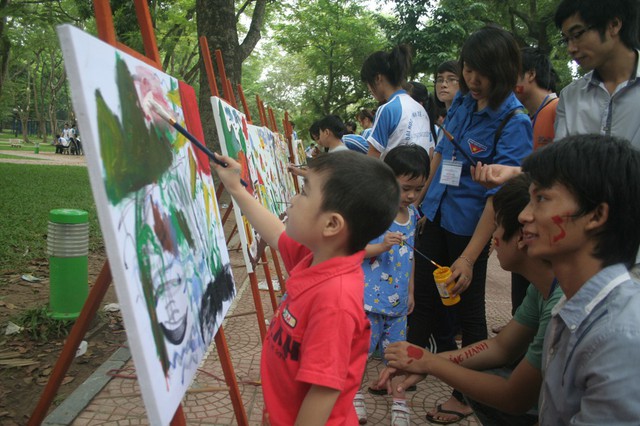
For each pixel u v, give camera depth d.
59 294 3.23
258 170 3.26
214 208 2.03
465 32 14.34
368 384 2.96
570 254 1.23
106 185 1.03
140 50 9.41
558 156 1.19
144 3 1.63
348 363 1.27
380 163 1.42
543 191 1.22
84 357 2.90
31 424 1.60
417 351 1.77
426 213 2.75
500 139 2.45
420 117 3.13
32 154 22.77
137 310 1.05
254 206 1.80
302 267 1.51
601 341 1.12
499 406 1.69
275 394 1.40
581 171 1.15
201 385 2.73
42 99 37.22
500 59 2.35
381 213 1.36
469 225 2.59
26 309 3.48
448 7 14.30
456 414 2.59
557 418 1.29
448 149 2.69
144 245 1.18
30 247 5.05
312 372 1.22
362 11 21.20
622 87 2.12
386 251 2.44
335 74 22.02
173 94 1.70
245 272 5.13
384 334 2.60
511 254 1.74
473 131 2.55
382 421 2.55
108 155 1.07
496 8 15.16
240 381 2.80
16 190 8.71
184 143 1.72
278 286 4.70
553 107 3.06
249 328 3.63
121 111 1.19
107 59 1.15
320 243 1.40
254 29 9.70
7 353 2.85
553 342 1.35
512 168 2.20
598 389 1.10
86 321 1.54
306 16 20.64
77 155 26.38
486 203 2.38
